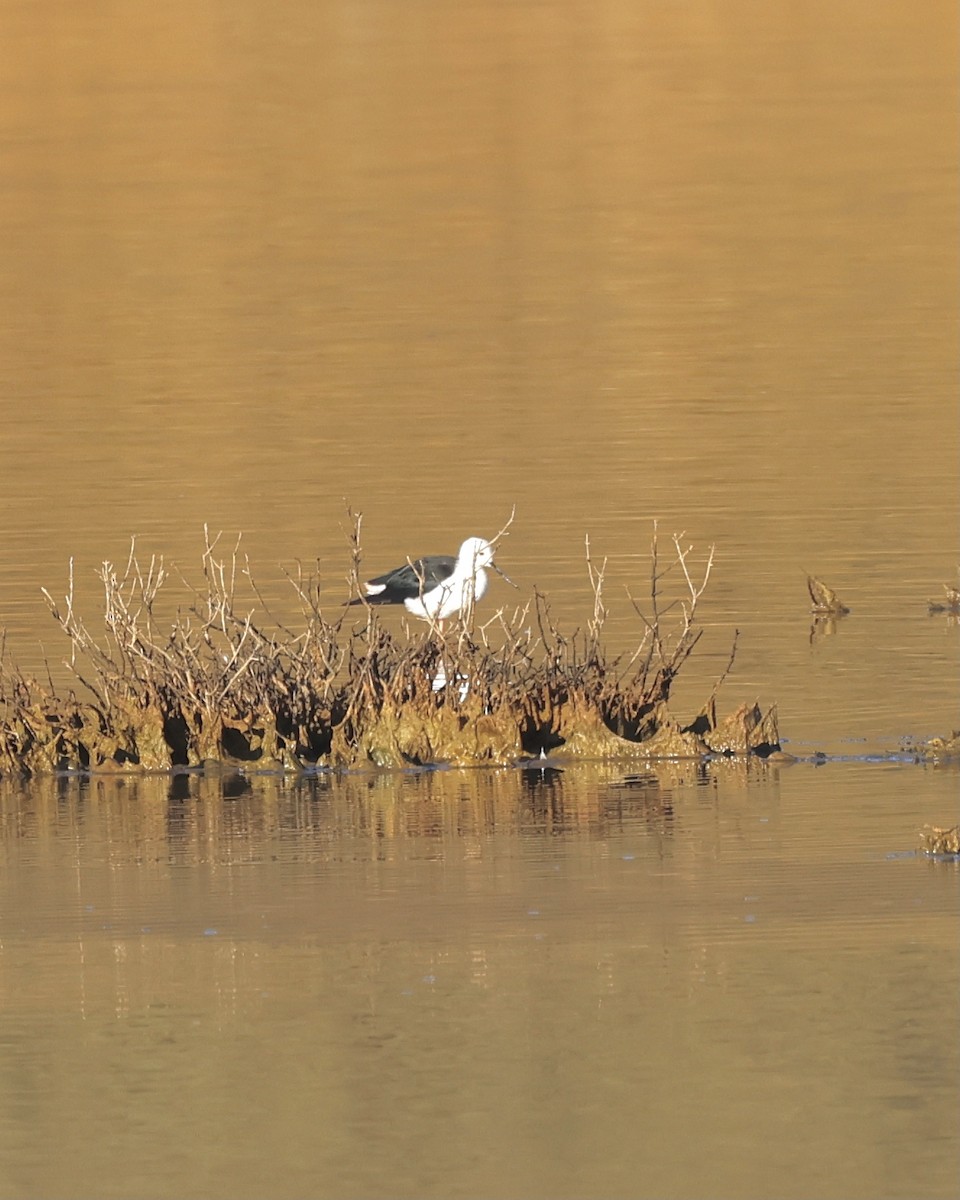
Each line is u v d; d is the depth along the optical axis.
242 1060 9.61
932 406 25.98
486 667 14.91
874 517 20.77
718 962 10.52
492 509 21.25
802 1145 8.77
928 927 10.88
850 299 32.75
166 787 14.04
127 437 25.39
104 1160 8.81
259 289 34.56
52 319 32.94
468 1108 9.13
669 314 32.12
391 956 10.74
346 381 28.34
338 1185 8.59
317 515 21.12
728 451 23.83
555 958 10.63
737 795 13.32
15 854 12.59
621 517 20.88
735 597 18.05
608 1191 8.51
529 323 31.78
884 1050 9.53
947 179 41.22
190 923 11.30
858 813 12.84
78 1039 9.87
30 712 14.62
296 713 14.77
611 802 13.29
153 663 14.86
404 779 14.06
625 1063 9.49
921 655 16.34
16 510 21.66
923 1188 8.48
